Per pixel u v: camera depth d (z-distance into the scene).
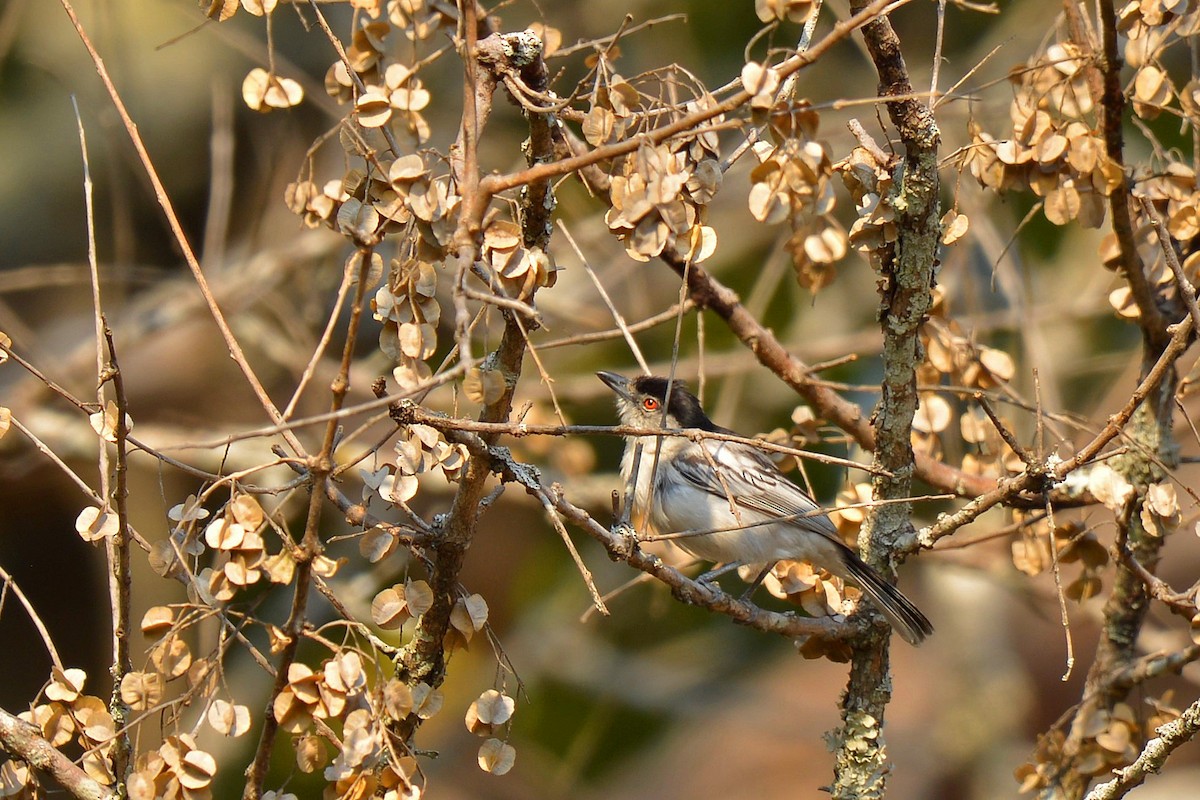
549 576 17.38
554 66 12.37
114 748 6.31
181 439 14.24
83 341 17.02
